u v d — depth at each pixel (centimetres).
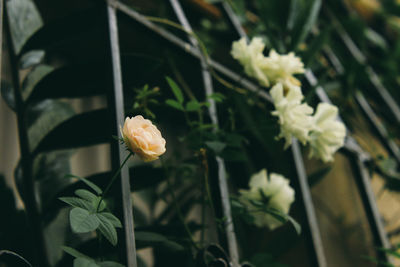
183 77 158
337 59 226
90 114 113
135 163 155
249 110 141
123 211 102
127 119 97
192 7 175
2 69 141
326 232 216
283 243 158
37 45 121
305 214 140
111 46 112
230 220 121
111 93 109
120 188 103
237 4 185
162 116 126
